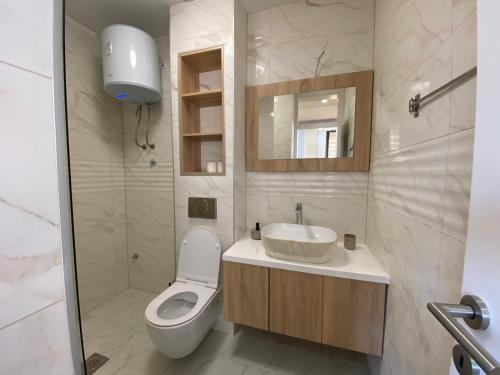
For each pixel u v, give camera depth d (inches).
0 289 12.5
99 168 74.0
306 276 46.0
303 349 57.3
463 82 20.6
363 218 58.7
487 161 13.6
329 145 58.9
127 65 58.8
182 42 60.3
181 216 65.0
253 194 67.4
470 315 14.3
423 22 29.0
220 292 61.7
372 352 42.7
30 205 13.9
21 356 13.6
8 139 12.6
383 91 45.9
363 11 55.3
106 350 56.6
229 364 52.8
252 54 64.4
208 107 68.4
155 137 77.3
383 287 41.3
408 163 32.7
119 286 81.4
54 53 15.3
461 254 20.4
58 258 15.7
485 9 13.7
